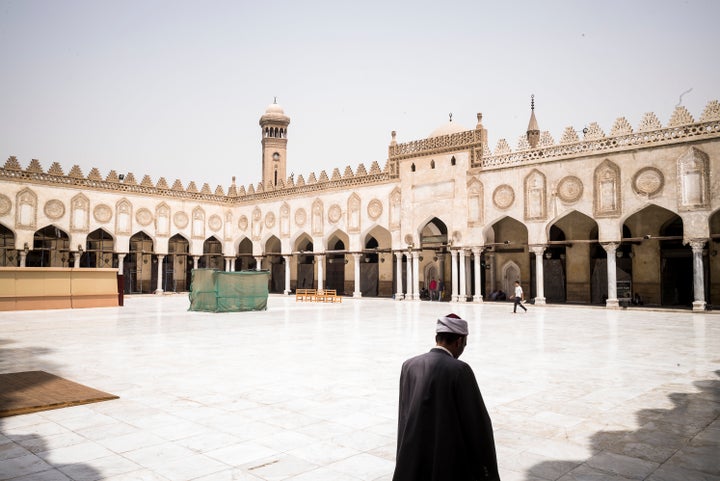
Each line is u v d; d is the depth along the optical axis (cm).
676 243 1870
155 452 352
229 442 373
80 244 2517
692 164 1614
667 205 1656
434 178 2223
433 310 1702
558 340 918
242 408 462
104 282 1836
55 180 2456
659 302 1855
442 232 2422
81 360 712
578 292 2052
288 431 398
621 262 1981
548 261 2153
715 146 1574
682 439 379
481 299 2067
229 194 3091
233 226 3088
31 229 2381
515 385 552
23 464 330
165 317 1409
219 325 1194
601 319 1361
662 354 756
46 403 464
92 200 2562
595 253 2048
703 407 464
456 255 2161
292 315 1488
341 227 2550
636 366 660
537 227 1928
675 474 315
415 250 2278
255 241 2961
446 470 189
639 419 428
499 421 424
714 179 1573
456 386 199
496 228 2255
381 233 2617
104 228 2594
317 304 2030
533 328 1128
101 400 487
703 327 1144
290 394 513
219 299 1587
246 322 1267
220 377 596
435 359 209
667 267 1902
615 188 1762
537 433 393
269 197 2894
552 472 318
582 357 731
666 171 1664
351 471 319
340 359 717
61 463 332
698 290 1577
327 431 398
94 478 308
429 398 200
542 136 1944
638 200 1714
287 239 2788
